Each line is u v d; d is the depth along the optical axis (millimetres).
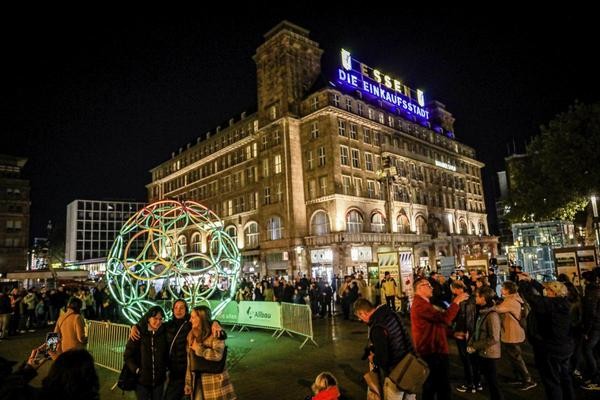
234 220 54781
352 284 19438
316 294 20672
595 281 8578
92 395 2969
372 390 5574
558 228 28797
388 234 45969
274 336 15148
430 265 53406
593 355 7957
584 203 31953
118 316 22234
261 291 23094
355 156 46906
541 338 6469
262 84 51656
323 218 44094
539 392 7797
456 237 59719
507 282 8312
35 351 4133
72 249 90875
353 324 17609
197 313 5594
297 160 46812
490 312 6656
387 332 5133
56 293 21641
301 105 48344
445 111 70812
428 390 5961
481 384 8344
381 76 56906
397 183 51562
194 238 58219
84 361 3000
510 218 41969
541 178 36656
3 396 3240
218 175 59688
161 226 14539
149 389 5926
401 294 20453
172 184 72125
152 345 5984
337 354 11758
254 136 51406
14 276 31609
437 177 61219
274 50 50094
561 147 30375
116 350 10727
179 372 5930
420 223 54688
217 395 5348
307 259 43688
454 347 12180
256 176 51594
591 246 18438
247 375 9875
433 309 6109
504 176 96625
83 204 93375
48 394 2857
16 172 69562
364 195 46219
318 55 52094
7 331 18250
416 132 58688
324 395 4965
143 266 14812
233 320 16938
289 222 44844
